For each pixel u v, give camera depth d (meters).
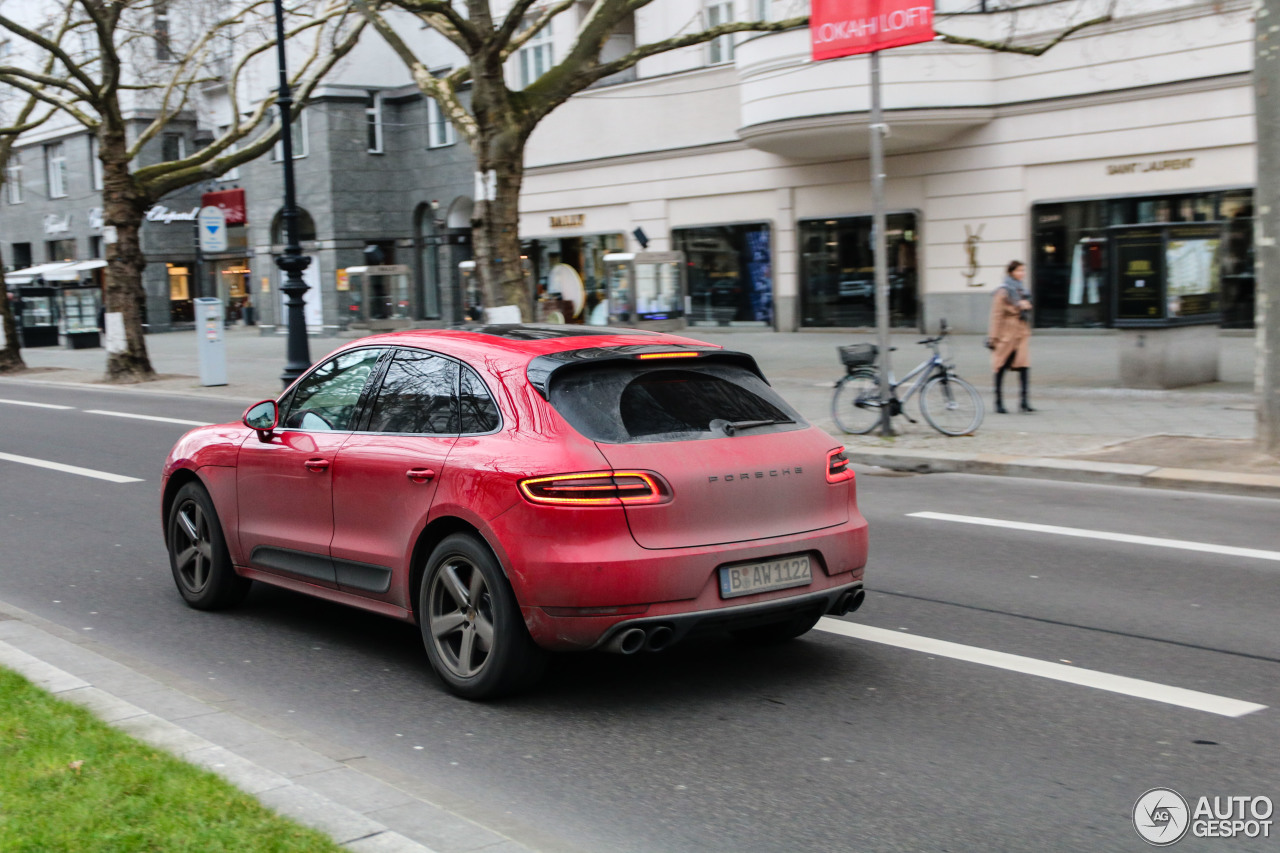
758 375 5.62
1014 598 6.79
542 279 33.97
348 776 4.08
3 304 29.41
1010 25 19.44
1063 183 23.31
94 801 3.63
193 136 47.09
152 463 13.19
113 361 24.92
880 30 12.63
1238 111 20.84
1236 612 6.38
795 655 5.79
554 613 4.74
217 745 4.26
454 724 4.92
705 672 5.56
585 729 4.83
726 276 29.70
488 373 5.26
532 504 4.75
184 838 3.37
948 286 25.36
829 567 5.20
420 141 38.94
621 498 4.74
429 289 39.97
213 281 49.78
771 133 24.83
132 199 24.69
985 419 14.16
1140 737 4.61
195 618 6.75
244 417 6.27
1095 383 16.62
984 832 3.79
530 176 33.69
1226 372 17.09
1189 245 15.49
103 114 24.09
